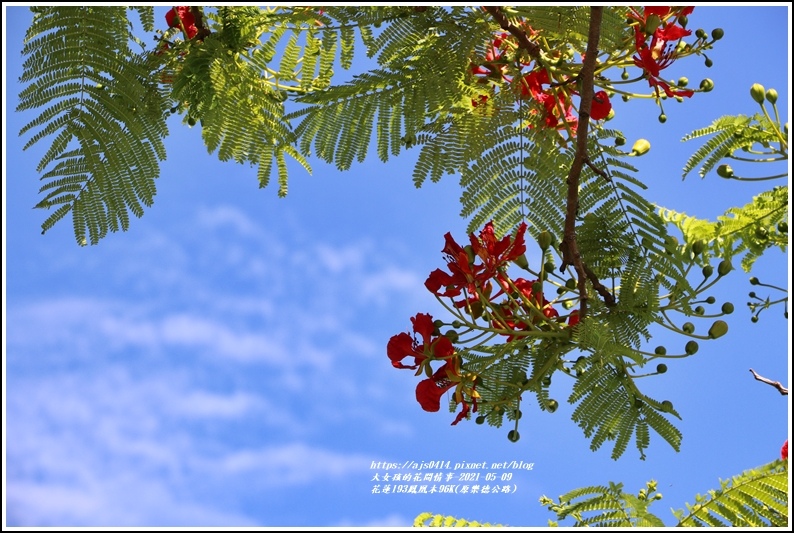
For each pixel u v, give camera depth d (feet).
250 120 10.39
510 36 10.66
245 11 10.39
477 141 10.14
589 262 9.54
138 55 10.30
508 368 8.66
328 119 10.25
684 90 10.22
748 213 11.41
